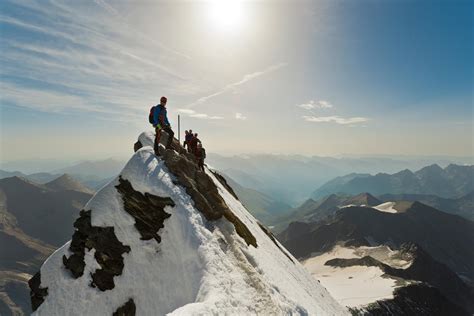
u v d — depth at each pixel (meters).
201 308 14.35
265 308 17.20
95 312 24.48
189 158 34.19
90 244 26.97
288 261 43.03
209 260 19.09
